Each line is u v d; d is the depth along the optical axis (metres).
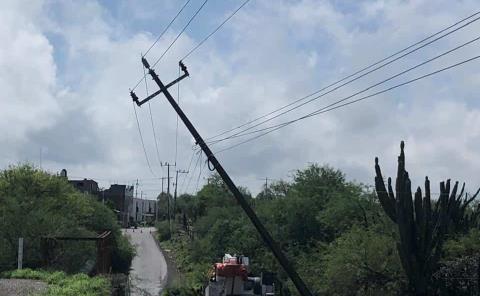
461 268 24.55
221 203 85.94
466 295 24.42
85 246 42.72
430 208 24.94
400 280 27.20
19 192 45.81
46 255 38.62
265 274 36.66
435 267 25.00
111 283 31.75
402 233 24.77
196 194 104.00
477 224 28.16
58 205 48.22
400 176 24.95
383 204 26.88
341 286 29.41
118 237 65.69
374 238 29.00
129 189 173.25
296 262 39.81
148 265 74.12
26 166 48.31
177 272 67.94
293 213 45.12
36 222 40.34
